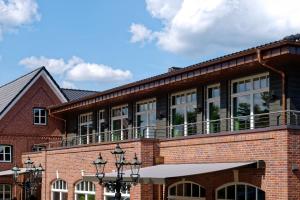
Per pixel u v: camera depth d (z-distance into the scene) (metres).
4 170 43.53
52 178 36.72
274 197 20.66
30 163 34.19
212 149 23.98
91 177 24.19
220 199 23.47
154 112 31.47
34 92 45.69
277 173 20.62
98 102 35.12
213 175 23.77
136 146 27.16
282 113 22.94
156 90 30.00
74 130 41.16
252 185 21.77
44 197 37.53
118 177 21.39
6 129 44.16
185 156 25.56
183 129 28.70
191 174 20.45
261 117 24.14
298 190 20.33
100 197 30.91
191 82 27.44
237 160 22.58
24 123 44.97
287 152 20.30
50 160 37.28
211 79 26.59
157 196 26.50
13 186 43.34
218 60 23.95
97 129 37.56
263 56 21.94
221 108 26.25
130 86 30.72
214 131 26.64
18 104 44.97
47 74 46.28
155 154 27.16
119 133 34.72
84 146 32.69
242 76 25.31
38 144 44.69
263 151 21.36
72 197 33.88
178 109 29.44
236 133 22.75
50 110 42.09
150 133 31.42
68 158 34.69
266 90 24.06
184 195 25.69
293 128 20.52
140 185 26.06
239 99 25.53
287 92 22.94
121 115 34.88
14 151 44.25
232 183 22.84
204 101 27.52
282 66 22.97
